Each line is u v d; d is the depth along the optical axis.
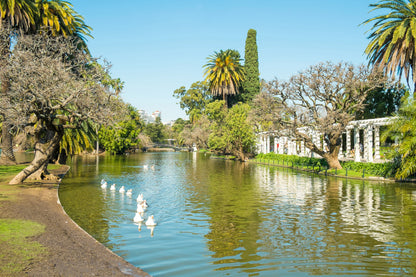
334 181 30.08
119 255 10.27
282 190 24.36
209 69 90.31
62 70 21.69
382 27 32.84
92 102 23.58
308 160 44.62
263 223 14.41
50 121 22.69
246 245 11.38
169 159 72.56
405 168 27.89
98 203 18.66
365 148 43.56
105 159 67.44
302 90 37.34
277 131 40.88
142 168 45.06
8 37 25.31
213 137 82.62
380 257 10.21
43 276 7.51
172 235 12.52
